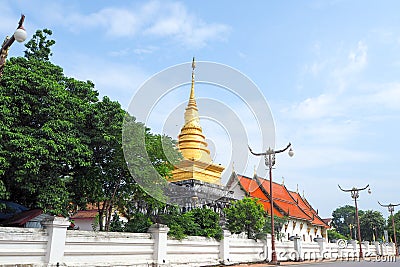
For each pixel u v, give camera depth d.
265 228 28.05
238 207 25.94
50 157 15.10
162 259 15.97
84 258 13.47
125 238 14.94
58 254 12.55
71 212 22.59
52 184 16.30
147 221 17.94
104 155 18.27
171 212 19.59
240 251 21.91
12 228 11.74
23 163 14.68
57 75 18.53
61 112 16.44
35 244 12.20
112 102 18.20
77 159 16.25
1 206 15.90
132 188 19.20
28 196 17.36
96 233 14.03
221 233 20.39
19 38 10.46
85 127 17.95
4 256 11.41
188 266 17.45
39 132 15.25
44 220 12.83
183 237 17.66
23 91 15.45
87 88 19.25
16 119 15.16
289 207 44.69
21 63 17.11
